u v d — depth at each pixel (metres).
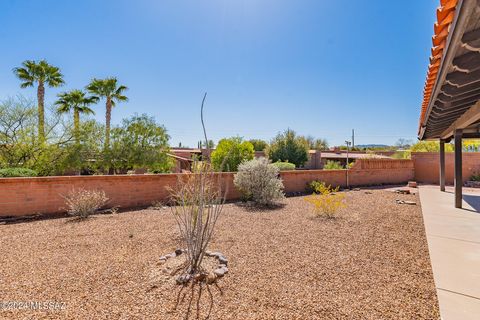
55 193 6.86
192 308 2.43
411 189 12.48
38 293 2.69
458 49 2.28
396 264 3.52
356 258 3.74
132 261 3.58
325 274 3.20
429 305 2.50
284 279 3.06
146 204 8.10
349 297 2.65
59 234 4.93
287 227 5.54
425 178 16.06
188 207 3.61
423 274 3.21
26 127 11.27
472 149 17.28
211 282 2.95
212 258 3.62
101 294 2.67
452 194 10.41
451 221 5.98
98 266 3.40
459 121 6.30
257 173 8.56
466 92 3.34
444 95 3.95
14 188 6.39
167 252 3.94
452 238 4.66
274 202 8.67
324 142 43.59
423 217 6.41
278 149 24.02
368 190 12.38
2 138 10.73
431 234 4.91
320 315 2.33
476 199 9.10
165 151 17.72
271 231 5.22
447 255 3.82
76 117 13.59
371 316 2.32
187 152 27.03
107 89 19.45
